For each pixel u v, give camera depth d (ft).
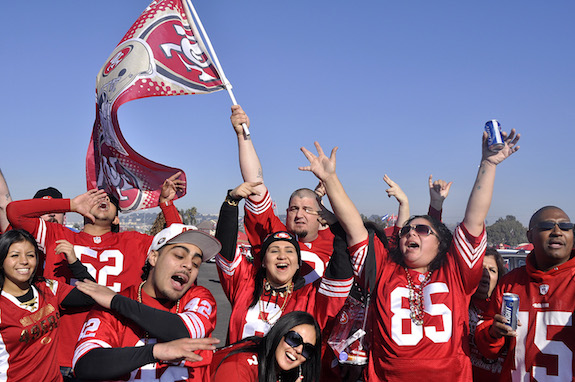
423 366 10.54
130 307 8.00
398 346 10.79
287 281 11.72
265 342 9.09
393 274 11.62
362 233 10.84
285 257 11.31
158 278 8.77
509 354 11.19
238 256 12.24
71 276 13.60
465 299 11.23
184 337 8.04
